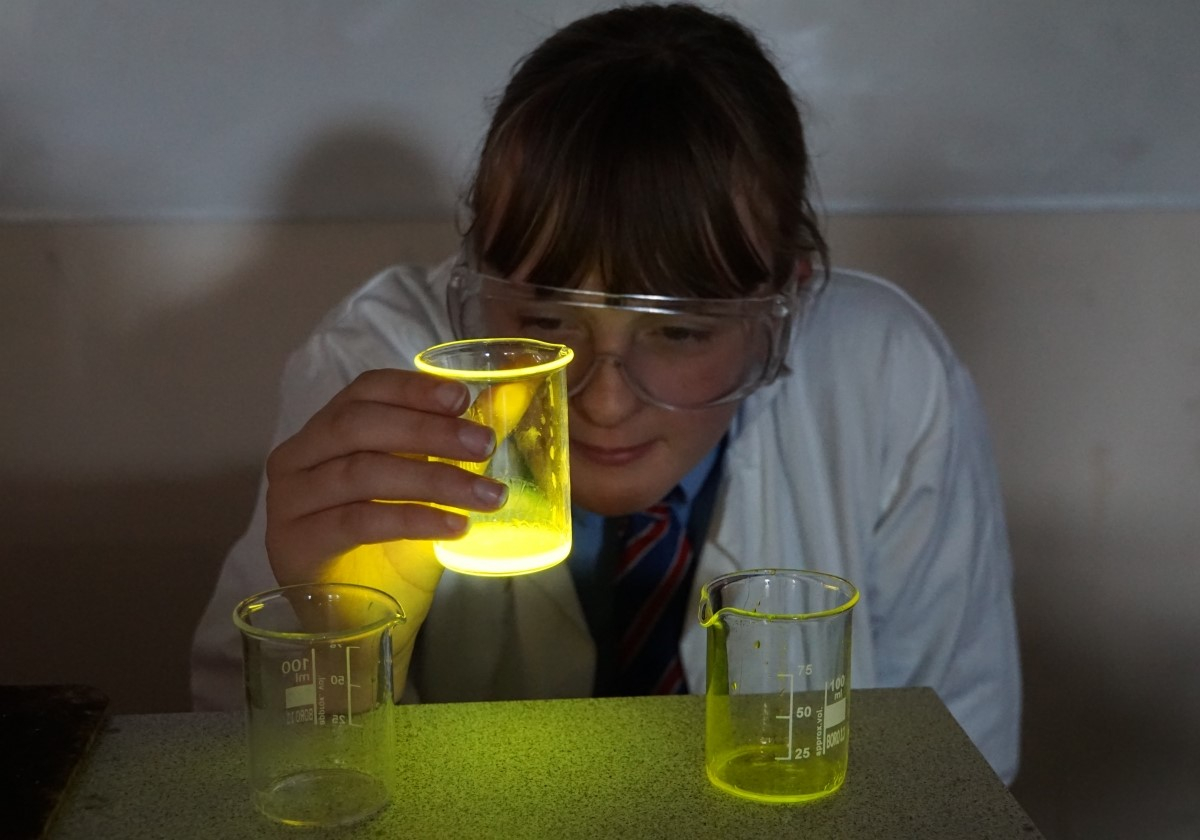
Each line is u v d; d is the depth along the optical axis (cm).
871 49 123
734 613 77
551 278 92
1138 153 127
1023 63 124
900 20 122
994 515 112
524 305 92
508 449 77
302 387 107
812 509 106
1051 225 129
